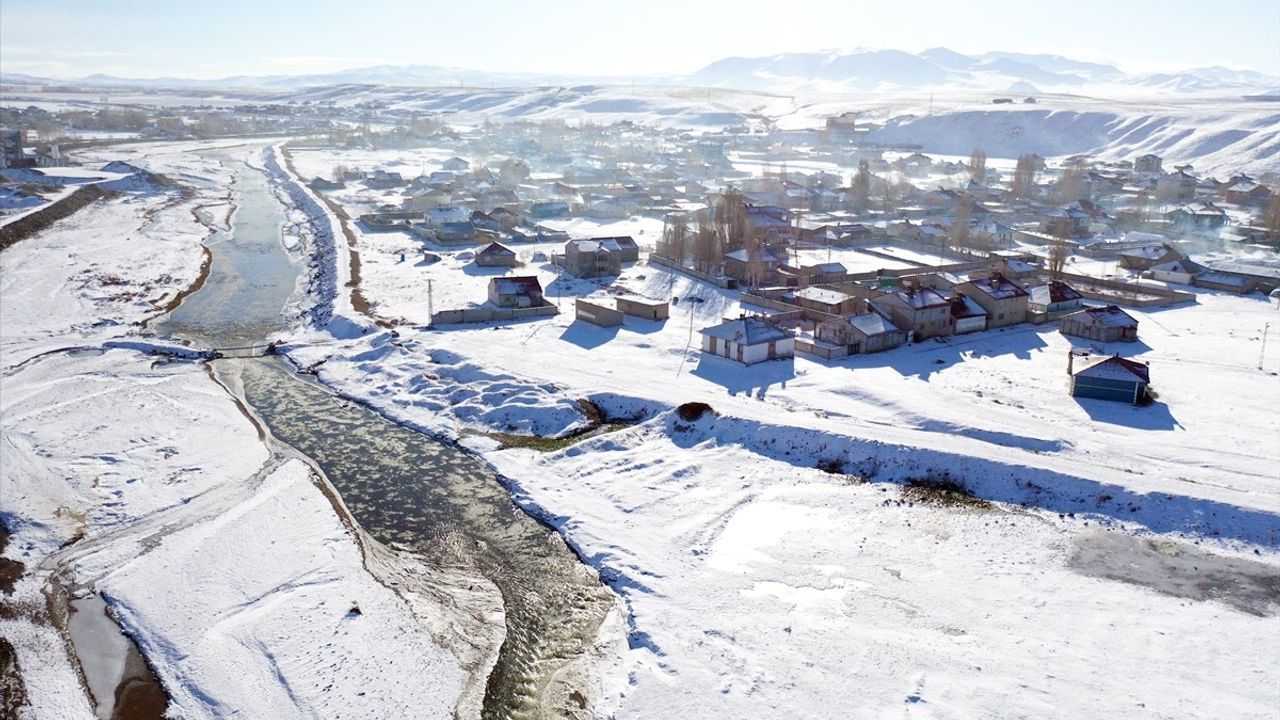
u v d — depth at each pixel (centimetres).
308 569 4444
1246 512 4766
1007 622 4000
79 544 4669
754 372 7094
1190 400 6544
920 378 7012
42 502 5047
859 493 5250
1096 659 3725
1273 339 8281
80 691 3597
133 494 5188
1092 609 4100
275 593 4244
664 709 3475
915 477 5378
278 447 5984
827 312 8788
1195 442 5719
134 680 3662
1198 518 4800
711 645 3862
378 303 9225
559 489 5356
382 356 7569
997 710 3400
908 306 8162
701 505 5125
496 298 8969
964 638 3881
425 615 4131
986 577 4384
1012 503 5112
